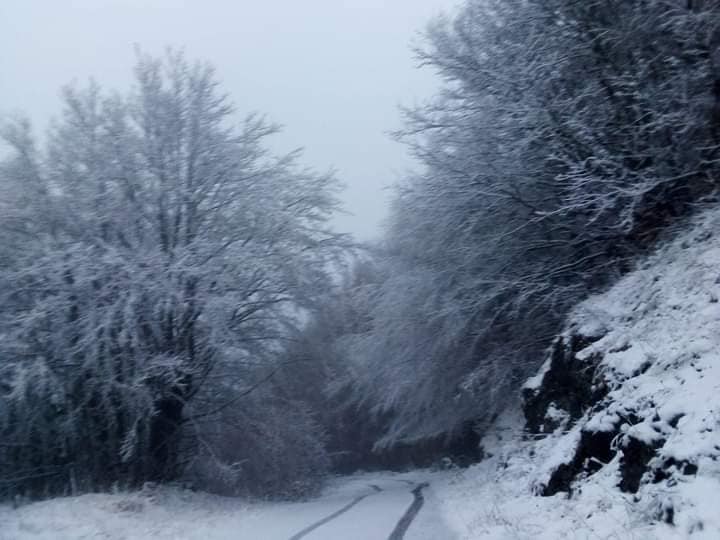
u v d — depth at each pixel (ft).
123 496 52.95
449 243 57.52
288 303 68.03
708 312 29.86
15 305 58.03
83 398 58.29
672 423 24.22
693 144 38.99
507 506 35.73
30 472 60.44
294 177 69.15
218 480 69.51
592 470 30.07
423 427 75.10
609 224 44.37
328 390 81.20
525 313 54.60
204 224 64.13
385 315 68.39
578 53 43.62
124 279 56.54
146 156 62.80
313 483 85.81
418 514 44.45
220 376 67.77
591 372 36.76
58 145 63.26
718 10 35.81
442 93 53.78
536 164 48.16
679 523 19.60
